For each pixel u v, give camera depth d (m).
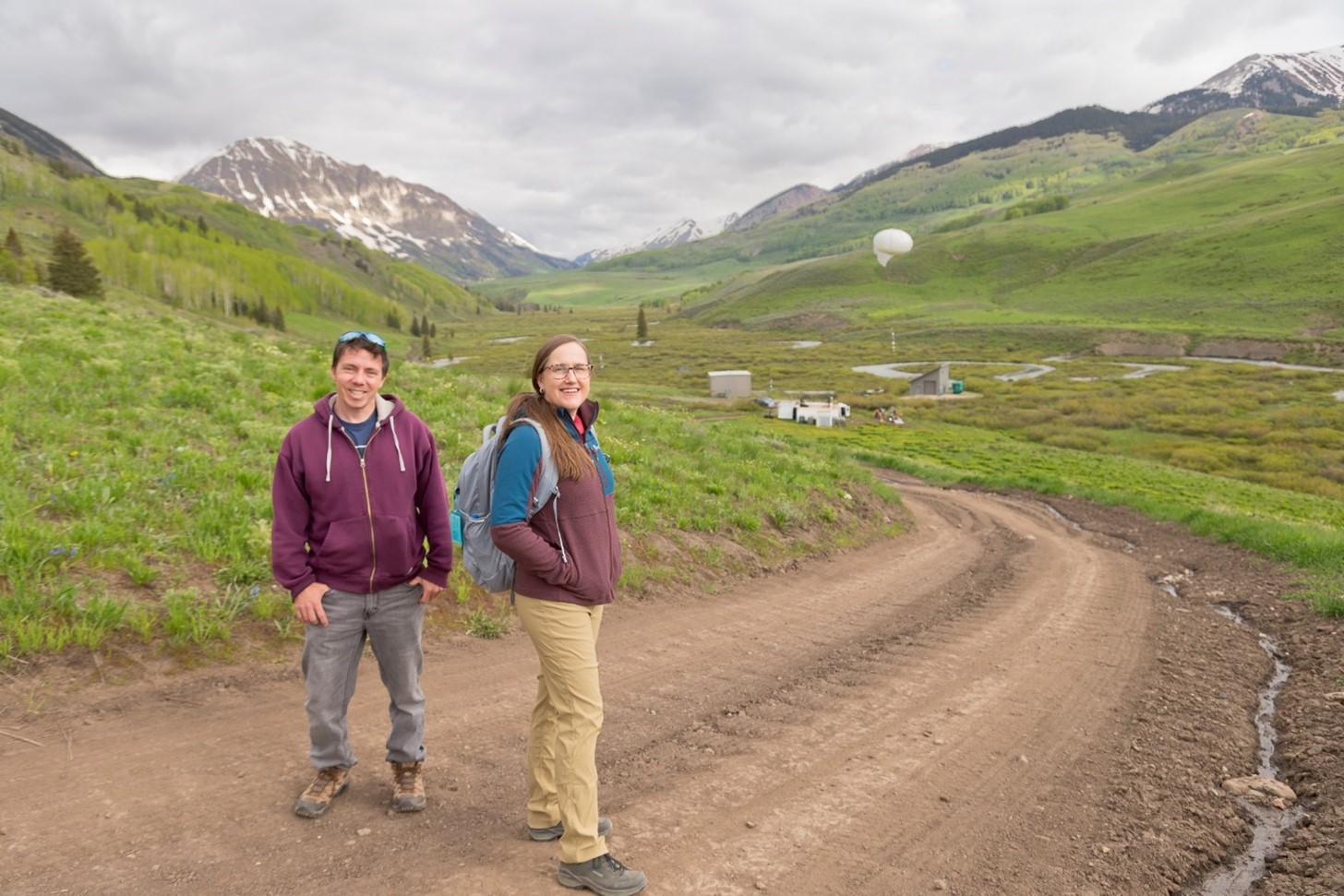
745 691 5.87
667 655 6.60
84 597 4.99
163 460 7.41
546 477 3.12
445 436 10.66
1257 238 194.12
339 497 3.37
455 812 3.71
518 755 4.40
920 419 73.81
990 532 17.48
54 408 8.20
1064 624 8.66
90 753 3.81
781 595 9.22
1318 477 50.81
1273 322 141.38
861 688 6.10
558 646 3.22
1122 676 6.77
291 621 5.55
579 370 3.21
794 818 3.96
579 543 3.23
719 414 72.62
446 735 4.55
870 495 17.23
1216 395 85.44
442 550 3.63
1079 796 4.41
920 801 4.24
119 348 11.46
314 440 3.35
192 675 4.76
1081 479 38.25
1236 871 3.79
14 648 4.43
